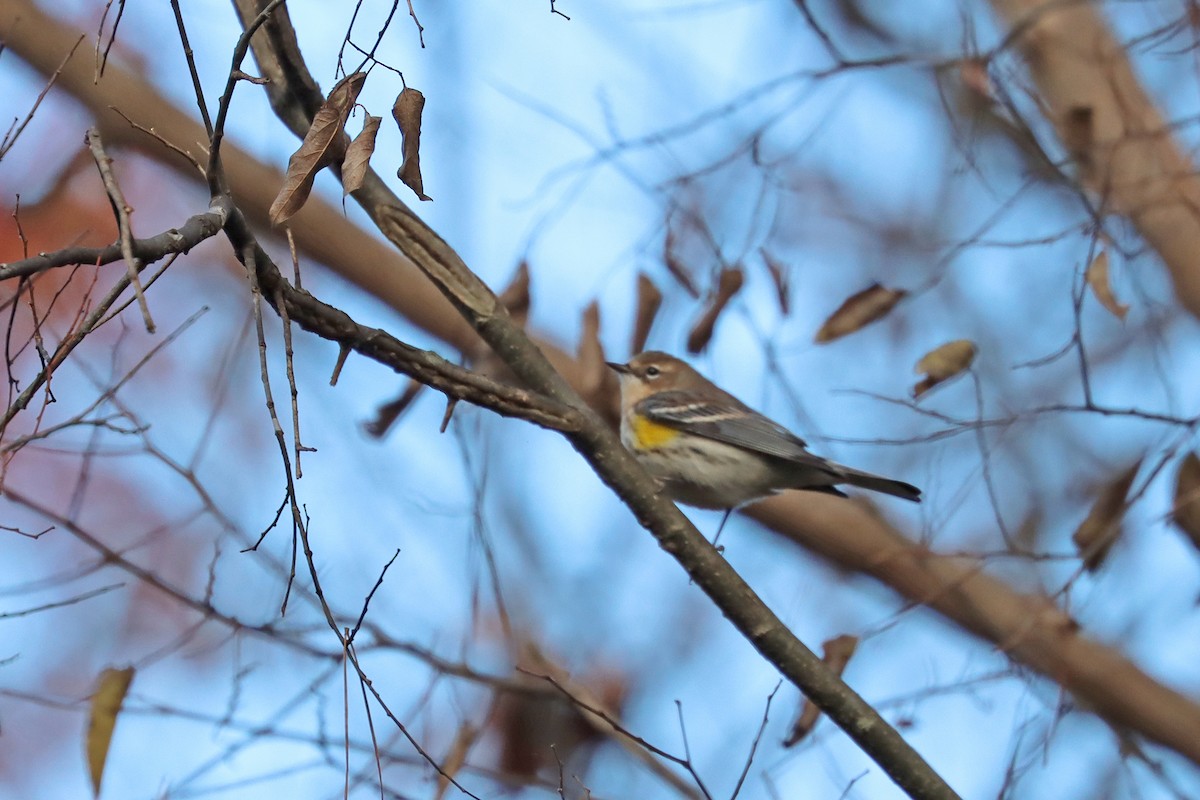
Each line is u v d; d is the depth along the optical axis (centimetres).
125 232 556
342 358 785
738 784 880
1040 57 1316
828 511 1244
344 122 670
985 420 1093
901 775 878
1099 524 1041
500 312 967
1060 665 1073
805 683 888
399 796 992
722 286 1161
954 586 1055
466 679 1102
